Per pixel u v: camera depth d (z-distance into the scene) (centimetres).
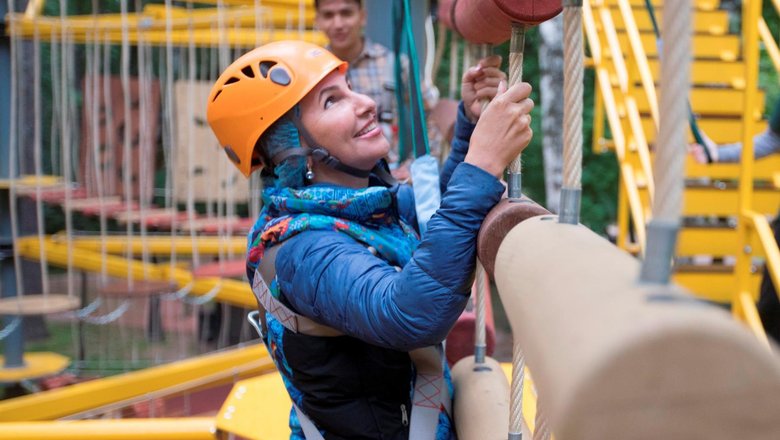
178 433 235
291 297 157
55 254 703
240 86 170
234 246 709
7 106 619
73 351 736
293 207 164
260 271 166
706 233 445
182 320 849
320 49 175
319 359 161
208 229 678
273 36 634
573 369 65
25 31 628
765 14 1045
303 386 165
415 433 164
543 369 74
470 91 188
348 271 148
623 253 86
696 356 59
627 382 61
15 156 646
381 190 163
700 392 60
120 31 712
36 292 850
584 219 984
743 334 59
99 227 1075
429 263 135
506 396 180
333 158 170
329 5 361
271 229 162
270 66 171
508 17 141
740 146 361
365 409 163
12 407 423
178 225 680
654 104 356
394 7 239
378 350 162
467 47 266
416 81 205
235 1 621
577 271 81
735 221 520
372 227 167
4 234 612
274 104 167
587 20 459
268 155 173
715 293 430
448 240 134
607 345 61
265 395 256
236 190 793
